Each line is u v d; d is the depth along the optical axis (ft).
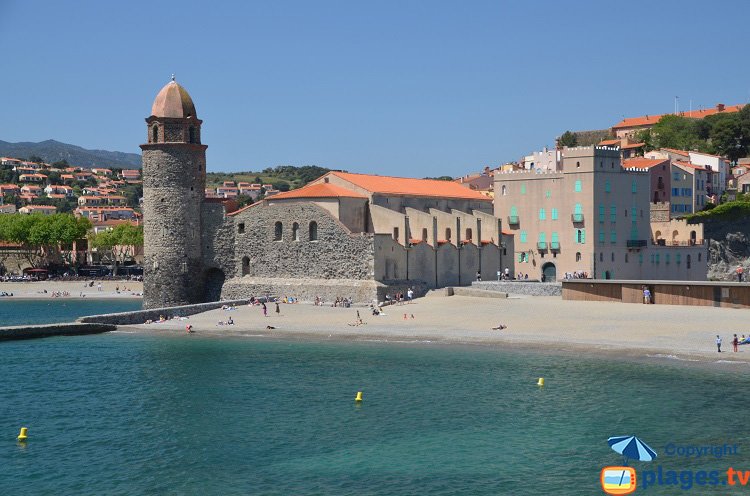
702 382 255.70
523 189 524.52
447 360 298.15
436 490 176.14
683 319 356.38
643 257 527.40
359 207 471.62
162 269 476.13
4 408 244.42
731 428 210.79
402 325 369.71
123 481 184.96
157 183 476.13
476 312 393.09
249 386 265.75
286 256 464.24
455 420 224.12
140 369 294.87
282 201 466.29
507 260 513.04
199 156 484.33
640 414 224.12
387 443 206.28
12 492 179.63
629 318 363.15
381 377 273.54
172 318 411.95
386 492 175.42
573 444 202.80
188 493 177.58
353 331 359.87
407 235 458.09
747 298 378.94
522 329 349.41
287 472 187.83
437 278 470.80
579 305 402.11
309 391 257.75
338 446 204.64
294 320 392.47
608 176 508.53
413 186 530.27
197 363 303.07
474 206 554.87
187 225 478.18
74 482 184.85
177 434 216.95
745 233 622.95
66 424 227.61
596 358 293.84
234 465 193.16
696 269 561.02
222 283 483.92
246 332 368.27
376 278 436.76
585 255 502.79
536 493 174.09
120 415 235.40
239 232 479.41
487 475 184.03
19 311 539.70
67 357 318.86
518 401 240.73
